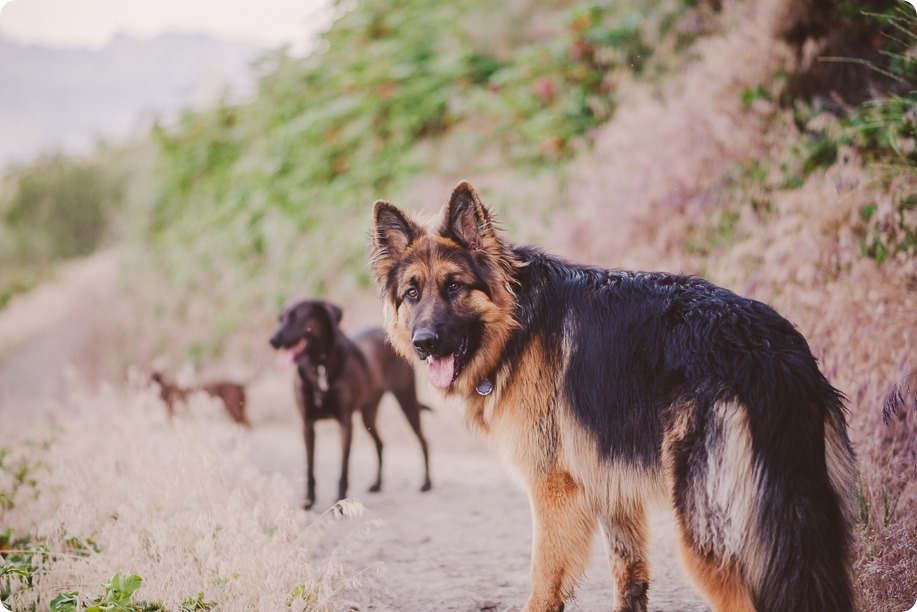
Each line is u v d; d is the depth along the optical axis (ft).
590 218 28.04
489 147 37.73
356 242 39.34
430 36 43.60
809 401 9.93
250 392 37.50
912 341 16.05
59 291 71.10
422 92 41.52
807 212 21.04
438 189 36.99
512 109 36.70
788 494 9.54
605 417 11.40
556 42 36.22
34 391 48.21
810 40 25.04
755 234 21.81
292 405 35.63
